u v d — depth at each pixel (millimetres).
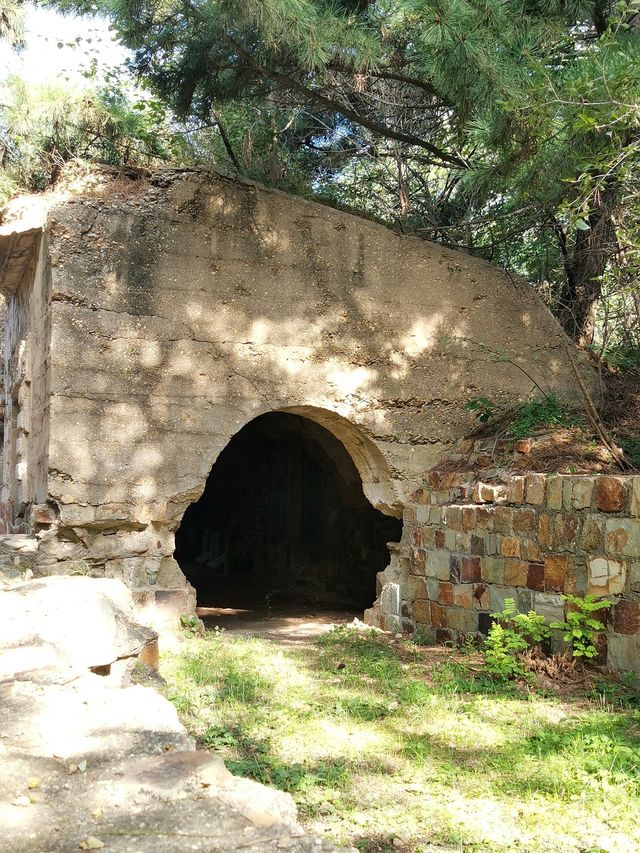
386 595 9000
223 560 16391
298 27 7480
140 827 2320
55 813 2406
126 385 8094
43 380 8617
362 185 14180
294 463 14047
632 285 8750
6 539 8547
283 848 2219
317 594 13258
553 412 9078
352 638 8391
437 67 7777
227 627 9641
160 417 8219
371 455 9438
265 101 11953
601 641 6535
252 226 8672
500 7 7586
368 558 12102
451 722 5496
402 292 9289
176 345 8312
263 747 4855
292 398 8773
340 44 7875
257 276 8672
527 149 8266
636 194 8258
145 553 8250
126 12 8797
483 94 7715
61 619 4867
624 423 9148
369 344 9125
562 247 11141
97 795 2523
